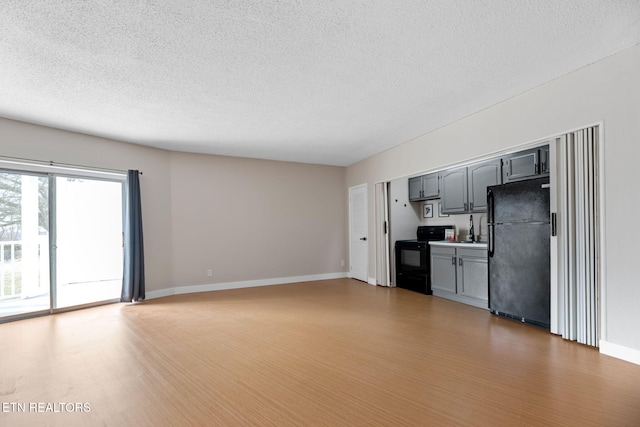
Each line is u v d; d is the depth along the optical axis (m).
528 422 1.75
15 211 3.96
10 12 1.90
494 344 2.92
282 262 6.28
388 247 5.79
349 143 5.09
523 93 3.24
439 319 3.75
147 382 2.27
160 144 4.99
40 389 2.18
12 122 3.77
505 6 1.95
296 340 3.11
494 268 3.83
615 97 2.54
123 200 4.89
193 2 1.85
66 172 4.29
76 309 4.32
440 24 2.12
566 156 2.93
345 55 2.49
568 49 2.46
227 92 3.13
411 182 5.95
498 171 4.30
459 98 3.37
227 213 5.81
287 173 6.39
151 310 4.29
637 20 2.11
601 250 2.64
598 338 2.74
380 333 3.29
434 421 1.78
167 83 2.91
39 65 2.55
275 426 1.75
